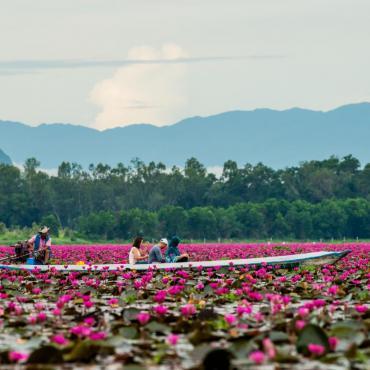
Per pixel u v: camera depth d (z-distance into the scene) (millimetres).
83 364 30484
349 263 97812
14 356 29938
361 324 37750
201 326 37438
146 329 37094
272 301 42344
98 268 85250
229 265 86875
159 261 87500
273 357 30344
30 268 87375
